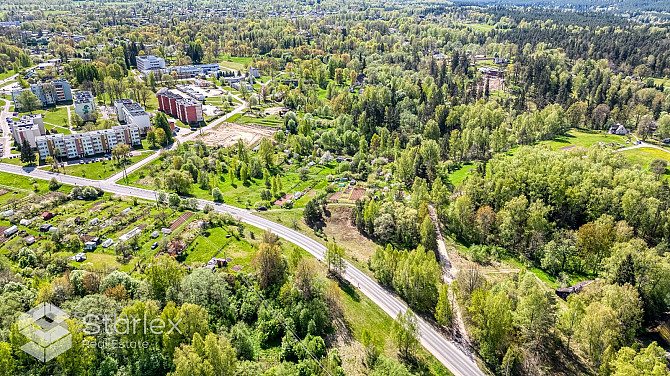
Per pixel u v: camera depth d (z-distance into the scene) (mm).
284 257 146250
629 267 128250
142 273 135250
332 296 127812
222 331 112312
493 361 110875
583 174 174000
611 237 146000
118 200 188250
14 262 139875
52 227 161875
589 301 122812
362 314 128250
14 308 102938
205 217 174500
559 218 169625
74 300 110625
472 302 116375
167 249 149625
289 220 180750
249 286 131250
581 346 111000
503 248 161000
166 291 116625
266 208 190625
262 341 114438
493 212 168125
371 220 172250
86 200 187500
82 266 136625
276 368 102562
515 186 175750
